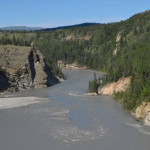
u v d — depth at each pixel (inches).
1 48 4441.4
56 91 3774.6
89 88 3720.5
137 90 2431.1
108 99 3041.3
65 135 1807.3
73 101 2977.4
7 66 4033.0
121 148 1569.9
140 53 3528.5
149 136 1761.8
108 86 3408.0
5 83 3710.6
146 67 2519.7
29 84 4101.9
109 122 2094.0
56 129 1941.4
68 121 2138.3
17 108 2618.1
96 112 2425.0
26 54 4434.1
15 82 3897.6
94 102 2888.8
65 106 2709.2
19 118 2242.9
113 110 2490.2
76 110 2522.1
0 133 1867.6
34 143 1673.2
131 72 3186.5
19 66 4141.2
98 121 2124.8
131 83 2652.6
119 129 1913.1
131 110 2367.1
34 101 2989.7
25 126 2022.6
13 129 1953.7
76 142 1673.2
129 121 2112.5
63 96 3334.2
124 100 2659.9
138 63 2908.5
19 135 1824.6
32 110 2532.0
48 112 2448.3
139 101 2289.6
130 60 3467.0
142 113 2132.1
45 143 1668.3
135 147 1583.4
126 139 1711.4
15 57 4335.6
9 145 1648.6
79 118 2229.3
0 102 2920.8
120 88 3171.8
